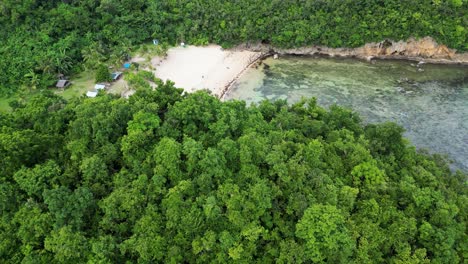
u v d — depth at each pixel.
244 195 37.84
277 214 38.66
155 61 86.62
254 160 42.41
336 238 35.16
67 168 41.31
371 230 38.78
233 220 36.38
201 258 35.72
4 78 75.19
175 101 51.59
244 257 35.59
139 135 42.53
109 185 40.59
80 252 34.75
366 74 87.75
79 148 42.62
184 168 41.31
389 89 82.50
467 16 87.62
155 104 46.91
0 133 42.66
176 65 86.31
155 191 38.81
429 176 46.09
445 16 88.06
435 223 40.62
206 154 40.28
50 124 46.50
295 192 40.06
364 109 76.25
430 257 39.38
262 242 37.56
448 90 82.38
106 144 43.22
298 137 49.47
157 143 43.88
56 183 39.50
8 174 40.06
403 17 87.81
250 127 48.06
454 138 69.25
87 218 38.12
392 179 46.91
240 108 50.69
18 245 36.03
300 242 36.94
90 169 39.88
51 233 35.19
